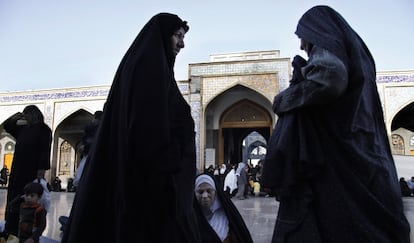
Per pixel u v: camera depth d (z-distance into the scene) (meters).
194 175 1.15
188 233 1.10
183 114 1.14
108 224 0.97
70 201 7.46
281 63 12.33
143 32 1.11
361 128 1.22
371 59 1.44
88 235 0.94
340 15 1.36
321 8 1.37
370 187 1.16
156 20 1.12
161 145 0.90
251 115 13.87
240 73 12.55
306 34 1.32
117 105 1.04
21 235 2.42
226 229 1.84
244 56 13.77
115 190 0.97
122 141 0.95
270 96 12.20
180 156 1.01
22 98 14.84
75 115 14.84
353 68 1.22
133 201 0.93
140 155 0.89
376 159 1.21
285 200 1.26
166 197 1.02
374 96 1.37
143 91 0.94
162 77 0.98
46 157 2.88
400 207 1.18
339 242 1.11
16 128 3.19
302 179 1.22
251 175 11.99
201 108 12.62
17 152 2.87
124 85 0.99
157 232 1.00
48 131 2.97
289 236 1.19
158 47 1.03
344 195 1.14
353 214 1.11
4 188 15.06
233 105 13.91
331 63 1.16
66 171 18.52
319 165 1.19
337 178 1.18
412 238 2.00
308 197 1.19
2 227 2.88
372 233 1.08
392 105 11.98
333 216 1.14
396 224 1.10
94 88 14.28
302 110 1.28
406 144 17.19
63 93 14.53
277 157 1.27
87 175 1.00
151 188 0.96
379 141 1.31
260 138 27.83
